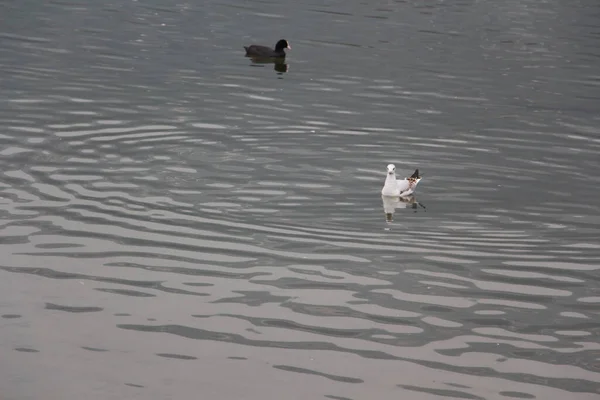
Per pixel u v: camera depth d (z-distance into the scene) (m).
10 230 18.77
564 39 41.38
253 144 25.27
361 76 33.78
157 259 17.86
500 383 14.02
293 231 19.53
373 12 45.91
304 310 16.11
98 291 16.48
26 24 39.44
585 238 19.78
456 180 23.22
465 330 15.59
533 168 24.28
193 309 16.00
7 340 14.72
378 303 16.47
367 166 24.00
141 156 23.81
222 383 13.84
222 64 34.91
